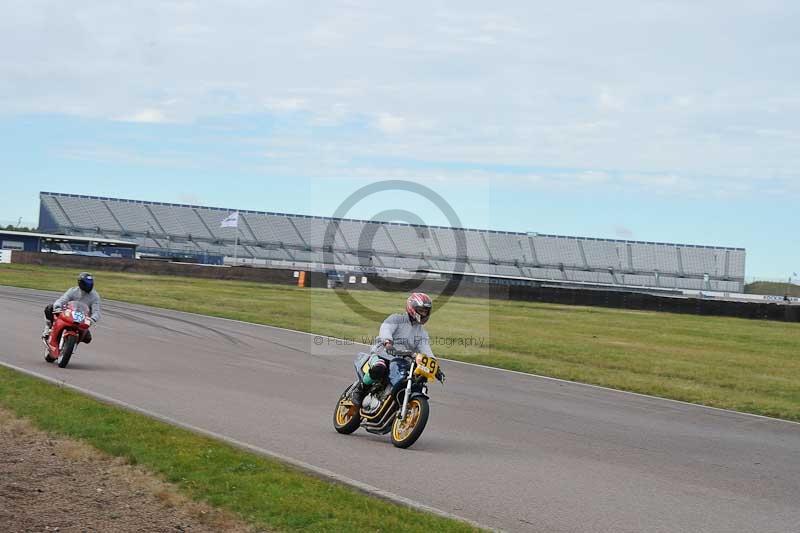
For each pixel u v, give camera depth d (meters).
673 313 46.16
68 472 7.10
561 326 32.34
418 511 6.62
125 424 8.93
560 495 7.54
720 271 84.94
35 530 5.65
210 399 11.64
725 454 10.25
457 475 8.09
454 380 16.12
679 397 15.83
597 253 82.94
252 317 26.91
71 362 14.45
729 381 18.62
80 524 5.84
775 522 7.05
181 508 6.29
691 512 7.21
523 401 13.88
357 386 9.98
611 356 22.39
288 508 6.32
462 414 12.16
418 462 8.60
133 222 82.69
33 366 13.49
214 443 8.39
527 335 27.42
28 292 31.83
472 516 6.69
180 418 10.02
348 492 6.94
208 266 55.75
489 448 9.67
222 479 7.02
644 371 19.73
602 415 12.91
